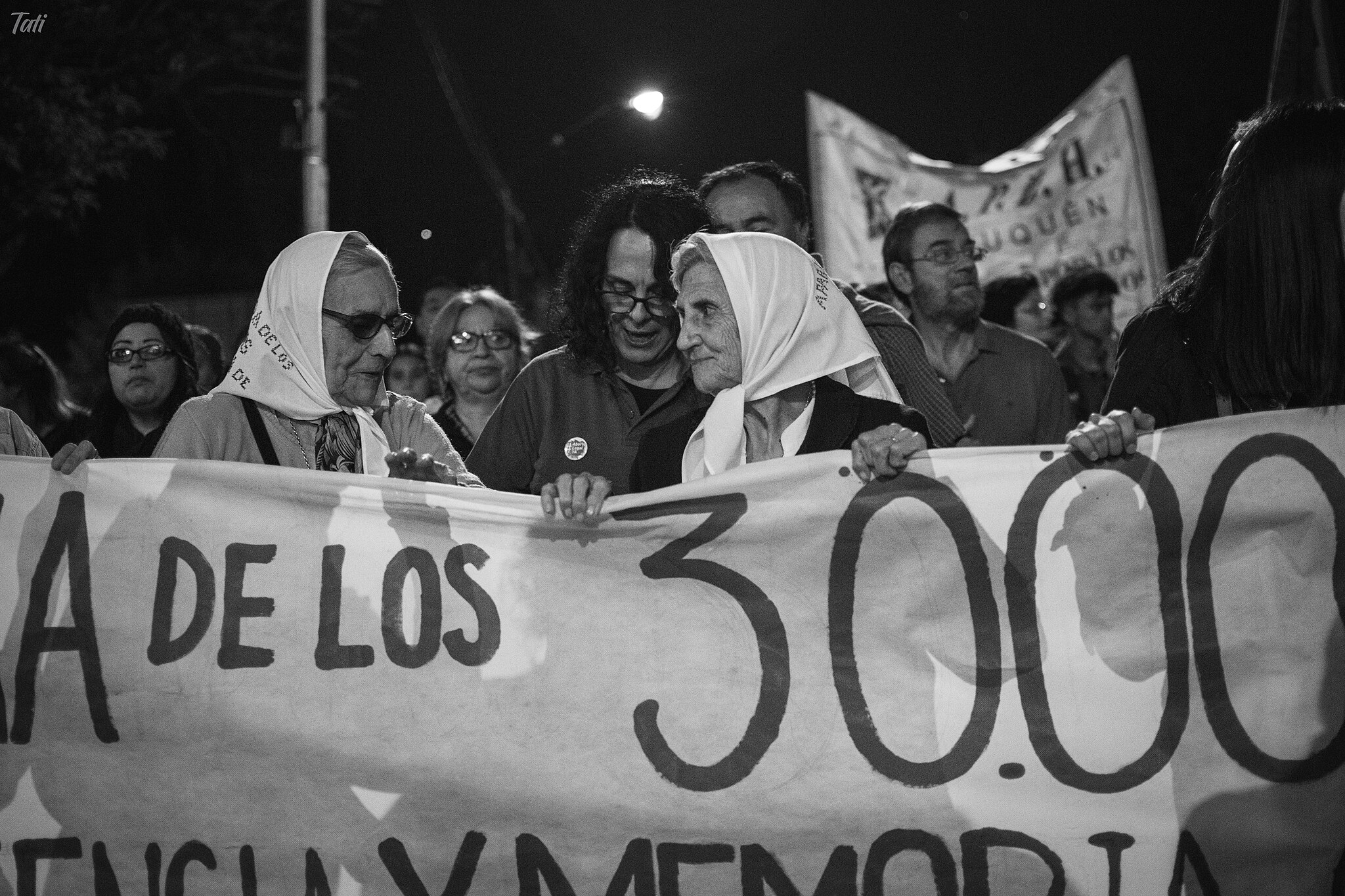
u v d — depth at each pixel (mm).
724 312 3273
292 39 13539
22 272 15680
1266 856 3084
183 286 17859
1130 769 3109
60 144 11055
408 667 3213
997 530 3180
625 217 3766
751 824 3119
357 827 3162
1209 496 3156
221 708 3209
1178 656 3139
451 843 3154
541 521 3238
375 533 3258
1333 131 3111
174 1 12203
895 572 3189
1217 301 3211
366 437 3527
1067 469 3178
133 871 3195
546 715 3178
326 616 3230
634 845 3131
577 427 3869
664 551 3223
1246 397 3227
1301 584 3137
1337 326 3111
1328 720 3102
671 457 3455
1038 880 3092
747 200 4371
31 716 3240
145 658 3236
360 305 3469
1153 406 3303
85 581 3266
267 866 3174
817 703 3154
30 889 3209
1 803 3223
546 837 3145
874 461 3141
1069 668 3143
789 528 3203
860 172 8023
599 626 3207
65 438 5559
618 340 3773
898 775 3119
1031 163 8172
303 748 3188
